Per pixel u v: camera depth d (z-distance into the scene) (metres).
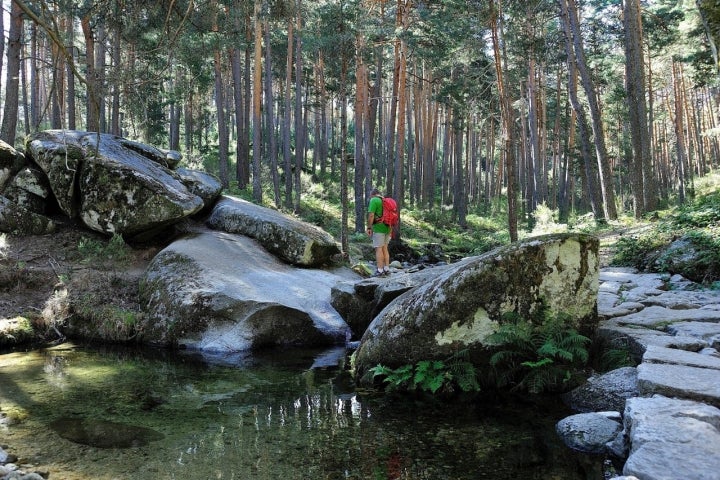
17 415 5.04
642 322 6.56
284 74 37.91
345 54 17.78
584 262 6.13
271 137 26.28
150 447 4.31
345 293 9.30
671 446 3.19
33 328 8.59
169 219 11.12
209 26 6.22
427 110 39.31
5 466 3.80
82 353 7.86
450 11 19.16
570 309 6.08
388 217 10.44
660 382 4.16
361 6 19.22
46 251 10.77
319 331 8.93
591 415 4.49
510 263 5.92
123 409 5.29
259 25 23.27
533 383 5.62
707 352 5.17
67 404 5.42
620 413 4.58
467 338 5.98
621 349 5.82
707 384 4.11
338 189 33.34
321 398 5.75
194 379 6.55
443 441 4.47
